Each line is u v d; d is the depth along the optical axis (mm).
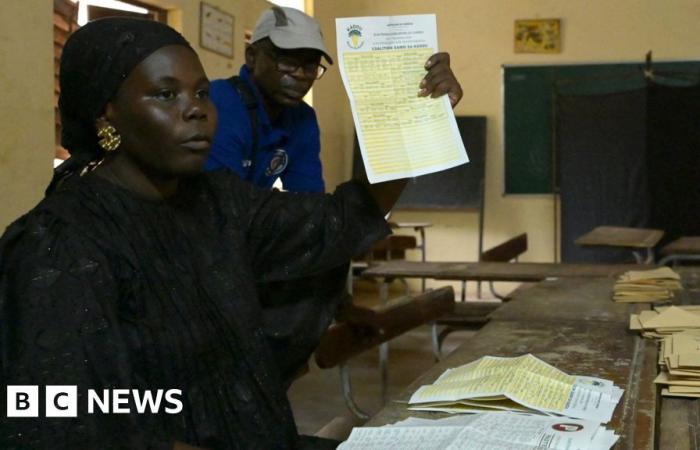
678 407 1455
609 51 7449
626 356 1854
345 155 8109
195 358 1223
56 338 1010
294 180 2439
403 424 1283
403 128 1399
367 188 1568
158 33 1228
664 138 6996
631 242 5301
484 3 7695
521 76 7641
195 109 1221
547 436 1178
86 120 1248
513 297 2984
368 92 1401
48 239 1084
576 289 3211
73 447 977
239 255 1390
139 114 1204
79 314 1036
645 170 7039
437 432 1209
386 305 2613
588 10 7469
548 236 7648
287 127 2365
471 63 7770
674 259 5262
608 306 2721
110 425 1019
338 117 7887
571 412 1306
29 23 3469
